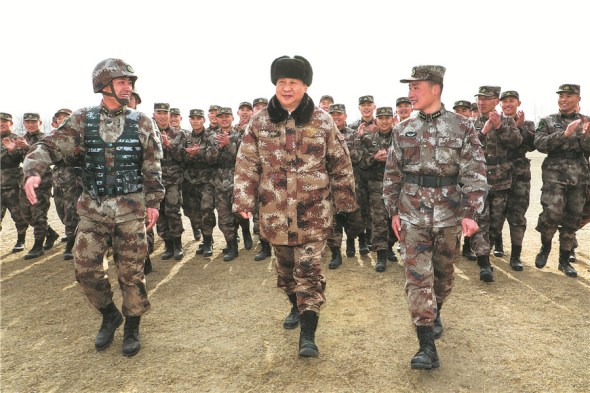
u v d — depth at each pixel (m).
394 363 2.56
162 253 5.72
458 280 4.12
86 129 2.68
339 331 3.04
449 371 2.46
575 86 4.17
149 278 4.54
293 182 2.64
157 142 2.83
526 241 5.79
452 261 2.63
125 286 2.77
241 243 6.22
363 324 3.15
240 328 3.15
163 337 3.04
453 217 2.54
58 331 3.19
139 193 2.79
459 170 2.53
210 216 5.45
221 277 4.50
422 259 2.52
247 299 3.78
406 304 3.55
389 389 2.28
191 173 5.71
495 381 2.34
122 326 3.24
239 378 2.44
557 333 2.91
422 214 2.54
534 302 3.50
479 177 2.41
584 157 4.20
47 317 3.47
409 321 3.19
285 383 2.37
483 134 4.30
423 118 2.61
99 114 2.71
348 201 2.81
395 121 4.96
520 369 2.45
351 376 2.42
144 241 2.82
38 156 2.48
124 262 2.74
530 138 4.45
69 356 2.79
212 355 2.73
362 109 5.55
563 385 2.28
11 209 5.75
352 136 4.82
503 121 4.23
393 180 2.75
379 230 4.58
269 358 2.67
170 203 5.24
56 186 5.94
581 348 2.69
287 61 2.48
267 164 2.68
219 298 3.84
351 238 5.22
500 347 2.73
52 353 2.84
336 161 2.76
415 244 2.54
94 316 3.47
